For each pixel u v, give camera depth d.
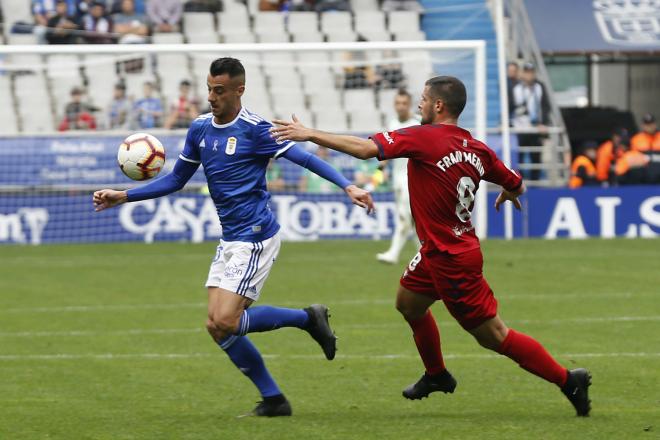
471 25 85.81
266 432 22.88
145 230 68.62
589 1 92.88
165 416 24.75
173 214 68.75
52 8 78.94
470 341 34.78
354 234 69.31
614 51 90.06
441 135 23.03
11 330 37.75
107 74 75.75
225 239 24.53
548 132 74.62
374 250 63.44
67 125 71.06
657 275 51.25
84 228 67.94
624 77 92.81
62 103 74.12
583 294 45.22
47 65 71.25
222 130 24.22
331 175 23.81
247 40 81.50
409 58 75.75
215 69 23.81
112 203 25.09
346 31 83.56
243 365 24.34
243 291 23.95
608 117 90.00
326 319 25.28
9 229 67.44
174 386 28.47
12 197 67.50
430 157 22.84
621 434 22.31
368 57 78.62
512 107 77.06
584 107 90.25
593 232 70.31
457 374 29.50
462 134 23.27
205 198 68.94
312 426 23.45
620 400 25.98
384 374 29.83
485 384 28.20
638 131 90.56
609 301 43.19
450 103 23.27
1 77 75.06
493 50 84.06
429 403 26.02
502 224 69.94
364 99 76.56
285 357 32.47
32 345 34.88
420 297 24.17
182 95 71.00
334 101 76.38
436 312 40.97
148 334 36.81
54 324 39.00
